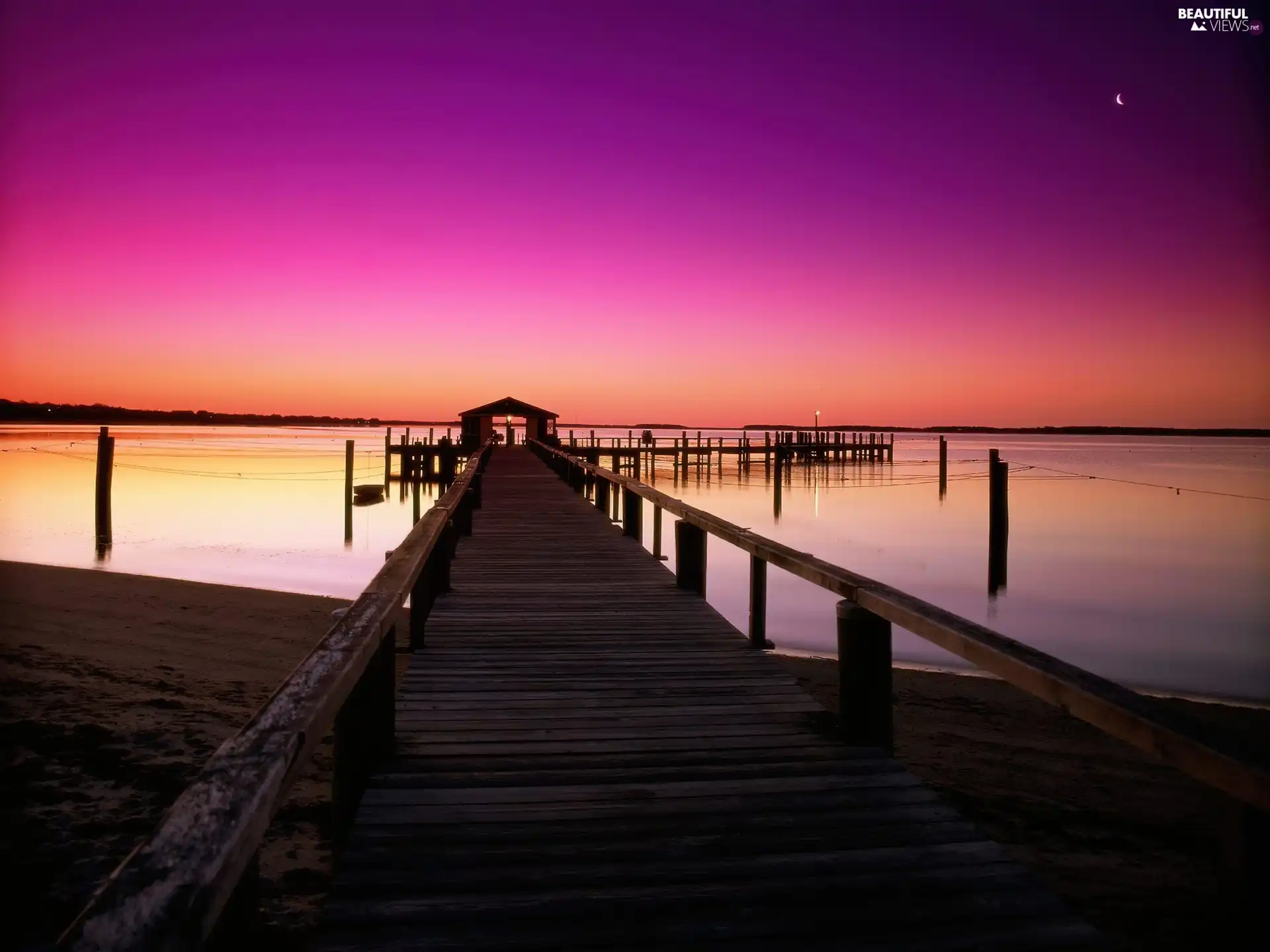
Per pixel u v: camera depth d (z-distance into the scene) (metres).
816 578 3.84
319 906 3.85
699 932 2.18
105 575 13.97
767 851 2.62
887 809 2.93
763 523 27.70
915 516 30.30
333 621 2.62
